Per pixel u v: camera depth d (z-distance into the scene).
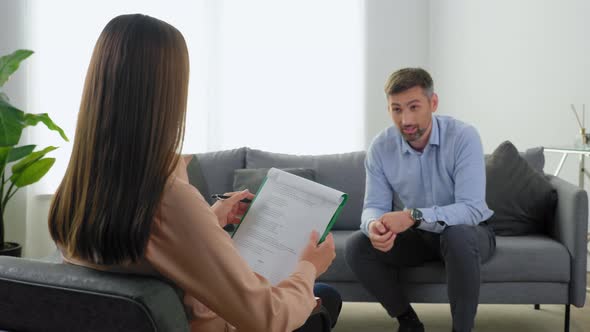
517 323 2.93
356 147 4.75
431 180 2.56
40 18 3.95
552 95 4.06
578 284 2.56
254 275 0.93
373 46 4.75
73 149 0.90
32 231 3.96
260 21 4.59
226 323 1.10
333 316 1.46
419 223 2.34
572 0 3.93
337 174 3.27
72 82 4.05
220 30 4.53
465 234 2.30
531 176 2.91
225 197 1.30
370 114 4.76
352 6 4.71
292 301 0.97
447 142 2.51
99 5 4.12
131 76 0.87
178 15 4.39
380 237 2.31
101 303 0.80
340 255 2.69
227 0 4.54
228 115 4.58
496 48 4.36
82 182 0.88
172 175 0.90
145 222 0.85
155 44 0.88
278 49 4.62
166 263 0.88
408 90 2.43
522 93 4.22
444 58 4.73
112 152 0.86
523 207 2.87
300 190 1.15
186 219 0.87
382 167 2.66
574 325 2.89
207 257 0.88
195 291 0.90
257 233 1.12
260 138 4.63
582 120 3.90
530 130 4.19
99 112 0.87
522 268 2.56
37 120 3.38
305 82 4.67
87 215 0.86
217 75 4.54
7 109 3.18
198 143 4.51
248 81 4.60
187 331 0.84
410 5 4.79
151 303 0.79
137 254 0.86
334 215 1.10
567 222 2.60
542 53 4.10
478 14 4.46
